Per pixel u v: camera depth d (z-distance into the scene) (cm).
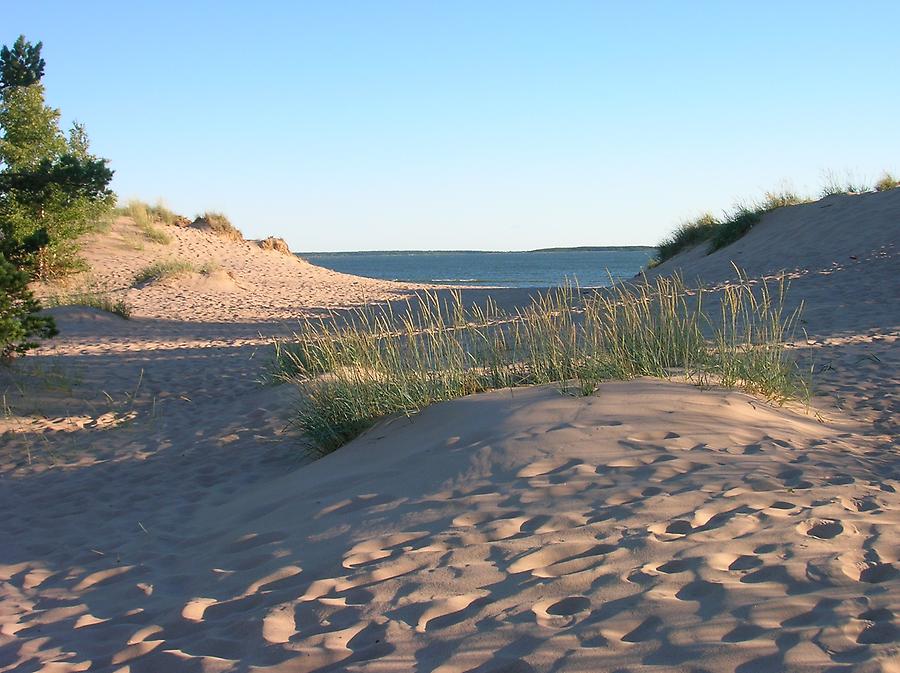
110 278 2934
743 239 2188
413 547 434
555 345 763
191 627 388
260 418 895
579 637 318
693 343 795
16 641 400
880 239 1788
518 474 519
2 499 687
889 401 740
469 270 11825
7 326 1098
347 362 871
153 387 1170
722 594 340
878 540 389
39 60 1334
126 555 520
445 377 741
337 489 562
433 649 327
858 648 289
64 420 973
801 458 532
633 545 399
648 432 571
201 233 3894
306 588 400
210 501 631
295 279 3450
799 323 1249
